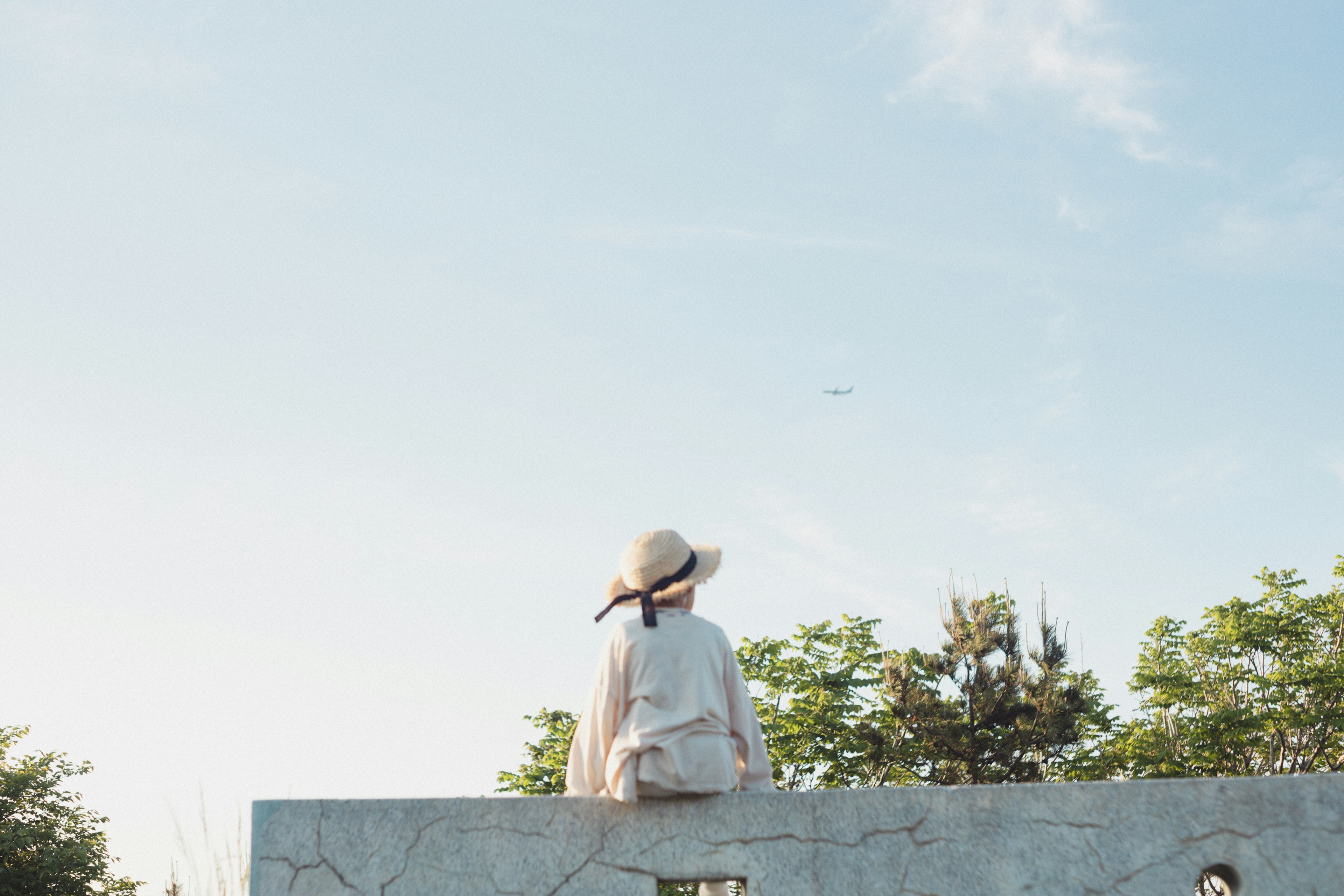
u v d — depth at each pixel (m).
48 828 29.53
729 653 3.89
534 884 3.51
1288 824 3.59
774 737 18.88
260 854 3.55
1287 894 3.52
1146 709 22.86
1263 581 24.77
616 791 3.59
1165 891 3.52
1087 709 17.52
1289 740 22.23
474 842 3.56
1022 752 16.84
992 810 3.60
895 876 3.52
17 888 28.17
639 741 3.56
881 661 19.61
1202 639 23.50
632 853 3.54
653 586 3.90
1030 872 3.54
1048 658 17.47
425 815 3.59
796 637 20.41
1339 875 3.54
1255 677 22.19
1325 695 21.84
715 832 3.56
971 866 3.54
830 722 18.62
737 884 3.97
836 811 3.59
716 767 3.57
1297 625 23.22
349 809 3.60
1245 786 3.64
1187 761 20.56
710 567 4.00
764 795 3.60
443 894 3.50
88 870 29.36
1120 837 3.58
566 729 19.64
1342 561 25.47
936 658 17.89
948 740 16.88
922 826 3.58
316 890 3.51
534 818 3.59
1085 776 19.27
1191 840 3.57
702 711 3.63
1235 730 20.33
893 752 17.72
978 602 18.14
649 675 3.71
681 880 3.52
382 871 3.53
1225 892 3.73
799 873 3.52
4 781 29.16
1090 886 3.53
